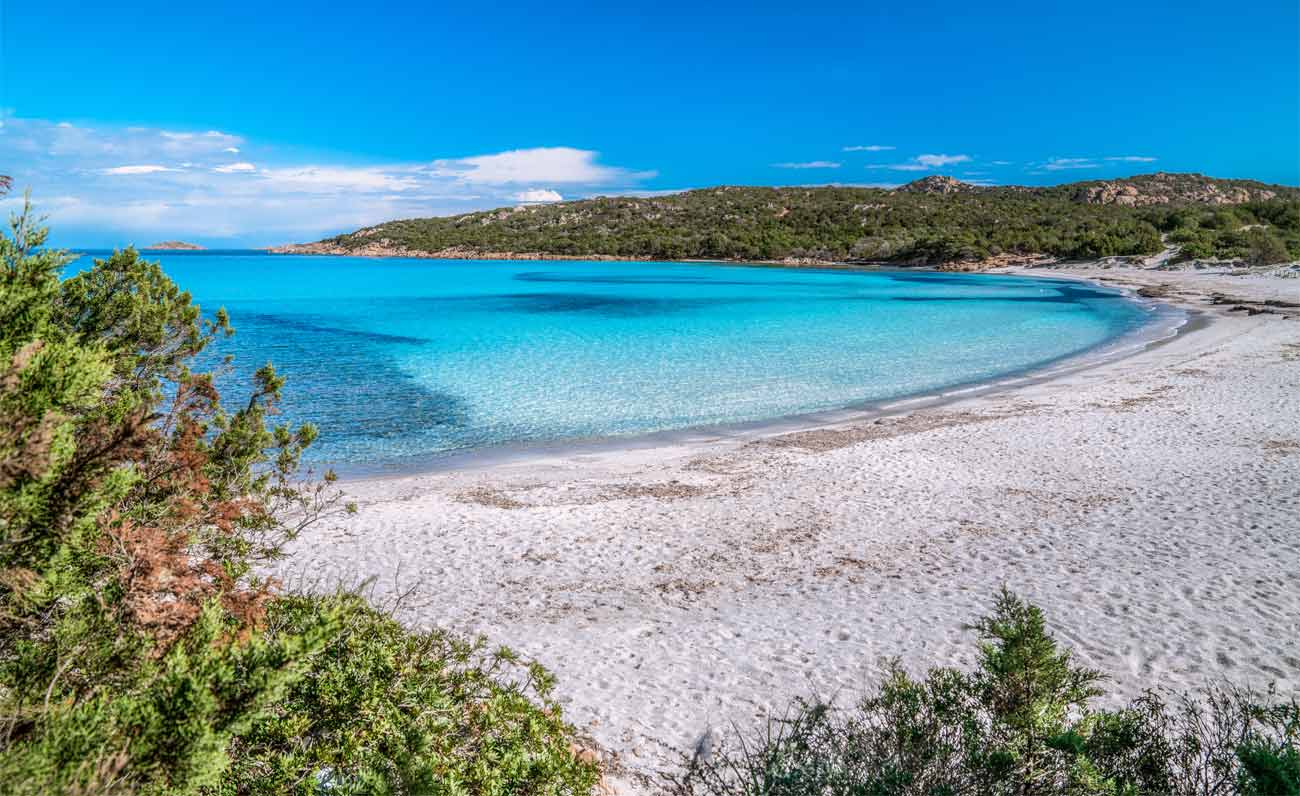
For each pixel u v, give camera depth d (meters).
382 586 9.36
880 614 8.43
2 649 3.13
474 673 4.84
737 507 12.47
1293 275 60.03
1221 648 7.33
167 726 2.38
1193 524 10.78
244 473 6.81
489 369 27.28
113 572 3.26
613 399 22.30
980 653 7.37
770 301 57.31
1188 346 29.89
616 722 6.28
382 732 3.95
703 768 5.46
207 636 2.82
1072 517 11.41
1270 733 5.75
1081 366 26.97
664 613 8.62
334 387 23.69
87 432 3.17
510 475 14.73
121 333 6.19
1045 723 4.18
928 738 4.20
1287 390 20.00
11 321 2.90
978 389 23.31
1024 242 105.31
